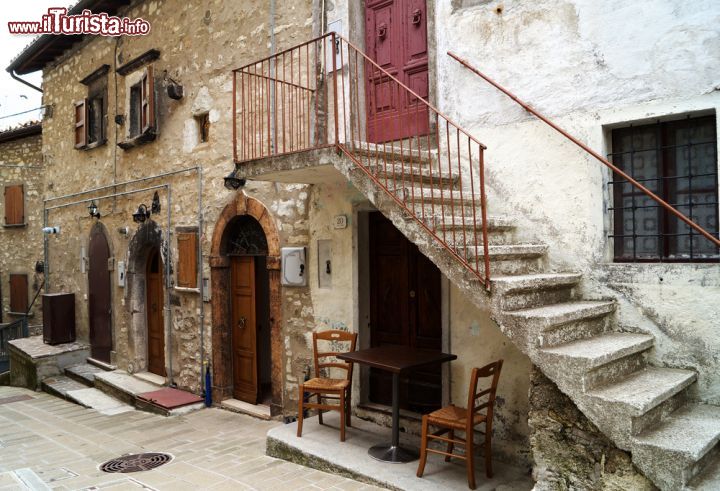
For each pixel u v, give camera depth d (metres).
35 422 7.63
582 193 4.36
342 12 6.05
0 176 15.56
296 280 6.30
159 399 7.70
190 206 8.02
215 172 7.56
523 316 3.42
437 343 5.38
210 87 7.69
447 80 5.26
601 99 4.26
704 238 3.92
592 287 4.27
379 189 4.19
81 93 11.17
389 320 5.81
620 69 4.16
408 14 5.79
